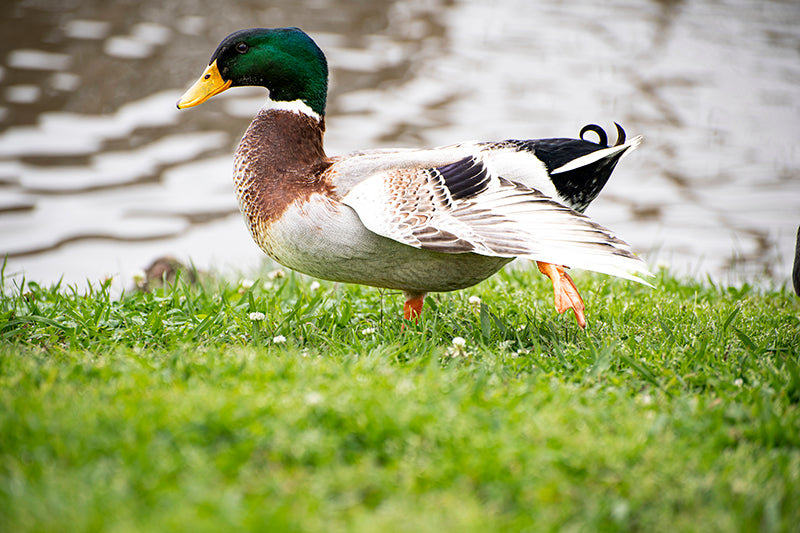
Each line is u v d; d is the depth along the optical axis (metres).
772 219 12.72
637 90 16.89
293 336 5.84
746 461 3.96
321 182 5.64
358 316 6.36
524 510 3.59
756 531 3.57
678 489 3.76
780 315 6.42
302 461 3.82
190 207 12.63
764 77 17.55
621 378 5.05
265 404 4.14
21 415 4.05
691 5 22.38
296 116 6.05
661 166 14.30
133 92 15.76
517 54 18.66
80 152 13.84
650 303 6.64
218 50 6.19
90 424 3.96
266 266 8.60
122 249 11.45
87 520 3.35
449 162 5.65
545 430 4.04
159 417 4.00
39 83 15.80
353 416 4.09
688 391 4.94
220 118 15.38
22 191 12.73
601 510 3.61
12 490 3.55
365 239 5.46
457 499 3.58
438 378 4.68
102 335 5.72
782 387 4.79
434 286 5.84
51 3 19.80
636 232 12.39
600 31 20.27
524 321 6.26
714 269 11.12
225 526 3.34
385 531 3.36
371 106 15.73
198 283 6.98
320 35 19.06
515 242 5.18
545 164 5.79
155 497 3.52
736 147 14.78
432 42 19.19
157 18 19.28
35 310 6.06
